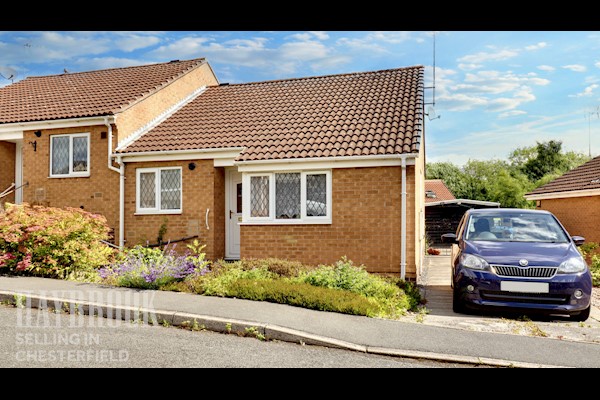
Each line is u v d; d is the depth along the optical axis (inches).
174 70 665.6
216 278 338.0
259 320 245.3
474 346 221.3
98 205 530.0
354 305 275.0
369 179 445.7
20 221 385.4
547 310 281.6
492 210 366.6
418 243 511.5
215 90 693.3
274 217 470.0
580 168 783.7
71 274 362.9
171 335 231.8
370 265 443.8
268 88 661.3
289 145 477.4
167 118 599.8
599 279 463.8
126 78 661.3
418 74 622.5
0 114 579.8
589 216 649.6
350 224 449.7
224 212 522.3
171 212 510.0
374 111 526.0
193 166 503.8
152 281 330.6
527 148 2645.2
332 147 459.5
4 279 342.3
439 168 2287.2
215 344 219.6
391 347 217.6
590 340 242.7
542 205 770.8
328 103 571.2
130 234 521.7
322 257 455.8
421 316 289.4
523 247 306.0
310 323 246.5
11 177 598.9
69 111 547.8
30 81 722.2
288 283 326.0
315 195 463.2
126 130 538.0
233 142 498.9
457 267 308.3
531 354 212.8
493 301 288.4
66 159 548.1
